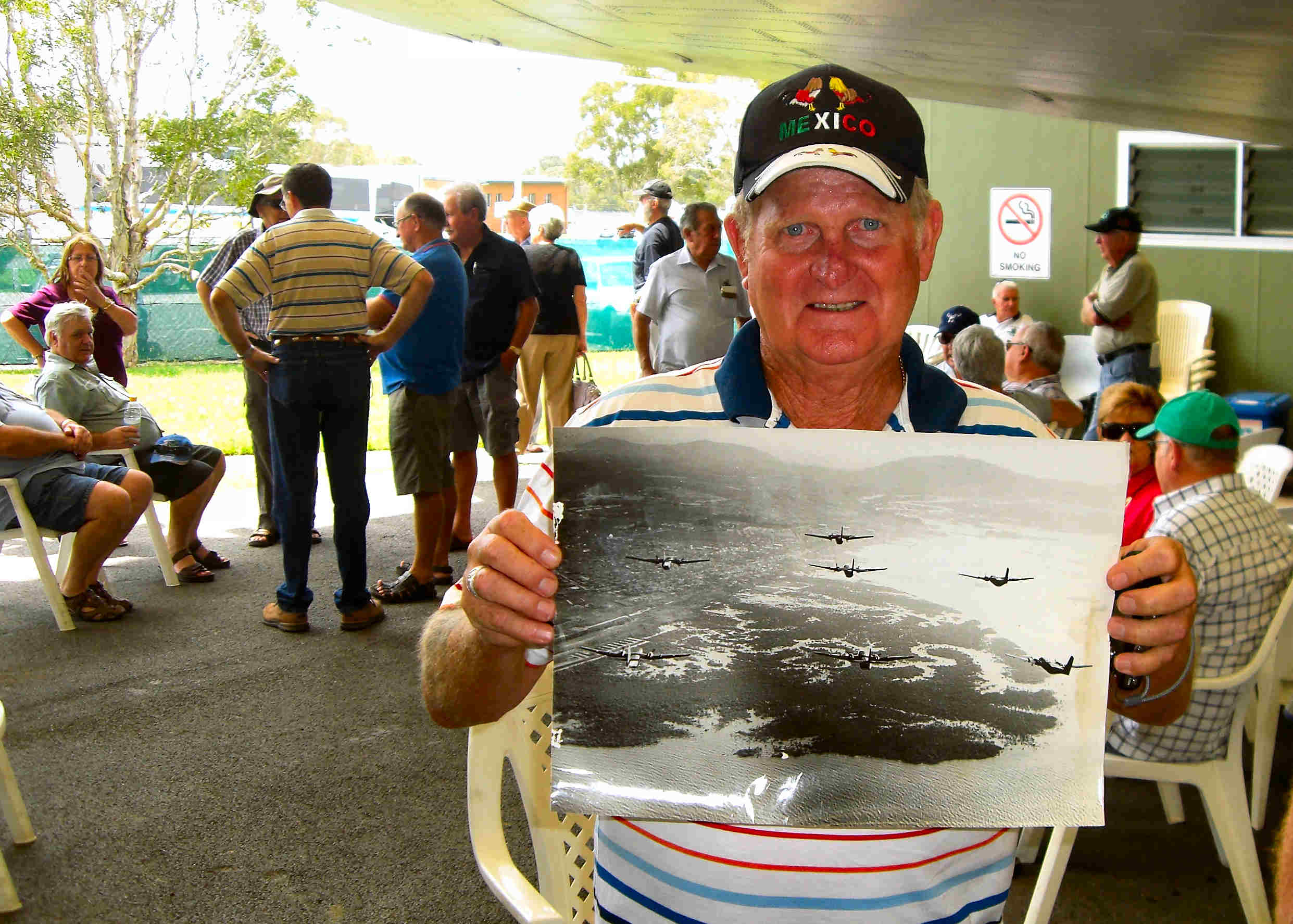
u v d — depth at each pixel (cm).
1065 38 285
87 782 342
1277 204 709
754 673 105
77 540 488
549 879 177
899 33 319
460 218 563
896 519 104
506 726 178
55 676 431
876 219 114
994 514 103
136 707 401
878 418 124
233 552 616
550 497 117
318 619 499
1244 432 673
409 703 404
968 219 894
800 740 105
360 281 453
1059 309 845
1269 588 252
